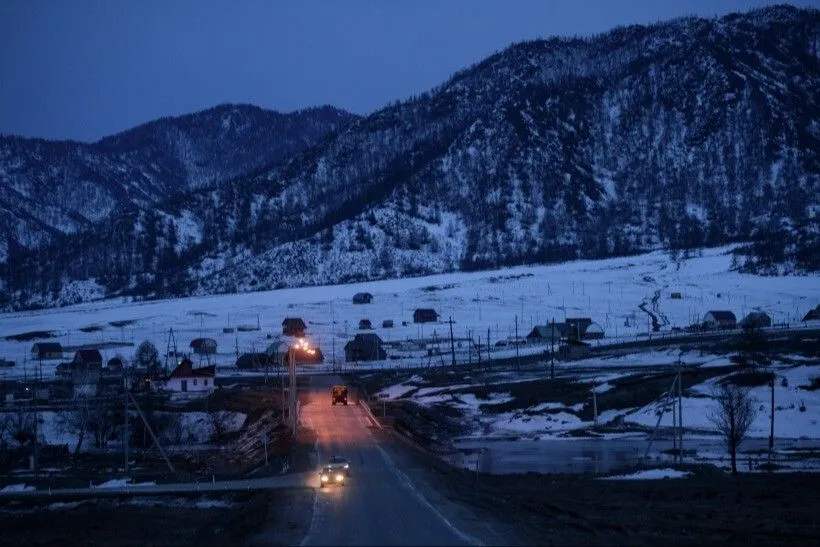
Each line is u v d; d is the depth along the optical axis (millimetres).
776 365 125625
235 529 45719
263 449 92312
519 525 44938
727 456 87188
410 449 77938
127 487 71562
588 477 75375
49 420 114688
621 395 119688
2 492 72188
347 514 47500
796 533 51250
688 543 46000
